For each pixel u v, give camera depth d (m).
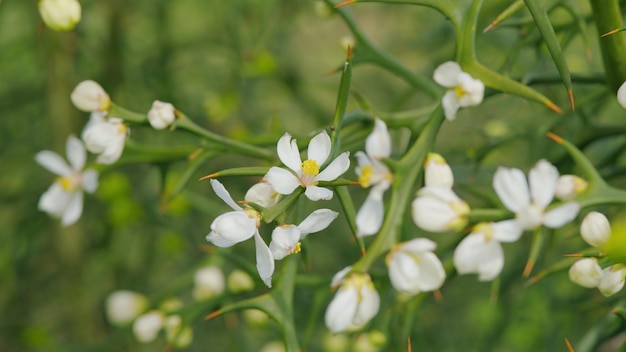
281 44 1.81
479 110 1.71
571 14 1.12
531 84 1.10
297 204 1.03
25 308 1.75
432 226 0.91
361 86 1.93
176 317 1.17
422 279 0.91
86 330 1.68
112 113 1.02
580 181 0.94
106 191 1.48
